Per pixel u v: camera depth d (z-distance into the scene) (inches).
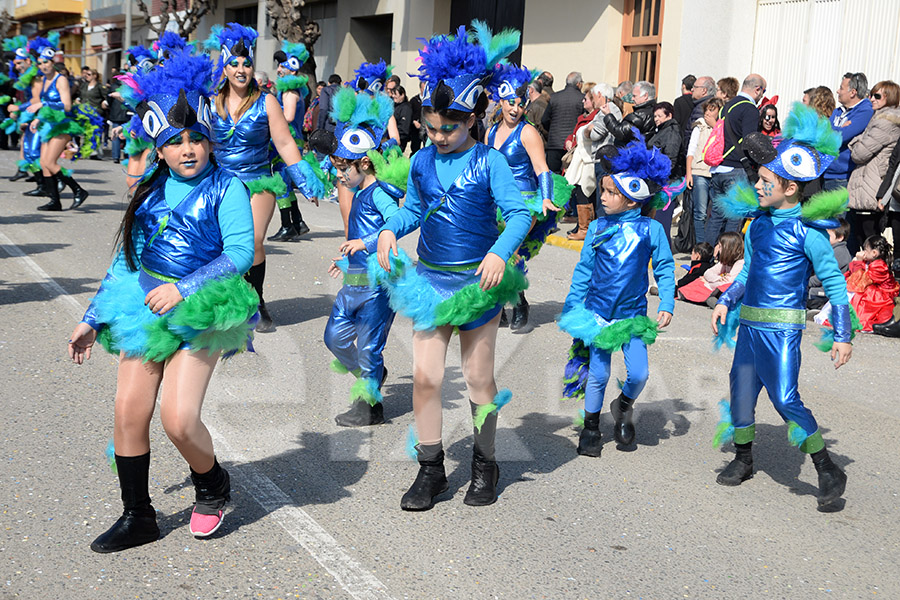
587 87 554.6
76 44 1831.9
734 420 190.7
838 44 541.6
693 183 463.8
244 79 264.5
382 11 916.0
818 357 295.9
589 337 200.5
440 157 167.5
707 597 145.1
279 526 162.4
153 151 153.6
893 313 340.5
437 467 173.6
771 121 425.4
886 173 375.9
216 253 148.8
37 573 142.9
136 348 144.3
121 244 153.6
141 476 150.8
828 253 179.9
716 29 590.6
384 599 139.6
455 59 158.7
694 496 184.9
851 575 154.6
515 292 167.8
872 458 210.2
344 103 215.2
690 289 371.9
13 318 298.0
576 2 682.8
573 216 601.0
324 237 510.0
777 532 169.9
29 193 600.4
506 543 160.2
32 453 189.3
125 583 141.2
